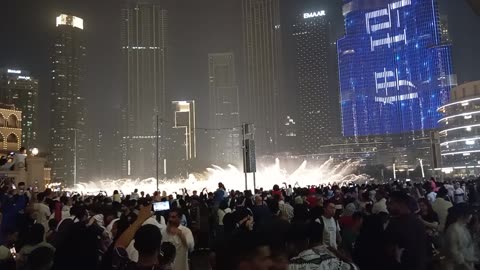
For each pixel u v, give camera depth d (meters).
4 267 7.86
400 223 7.00
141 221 7.35
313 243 5.60
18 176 45.66
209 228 14.84
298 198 16.20
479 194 18.12
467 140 124.00
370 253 6.88
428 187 21.56
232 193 24.62
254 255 3.02
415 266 6.73
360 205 16.53
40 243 8.13
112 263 6.83
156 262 5.62
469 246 8.38
